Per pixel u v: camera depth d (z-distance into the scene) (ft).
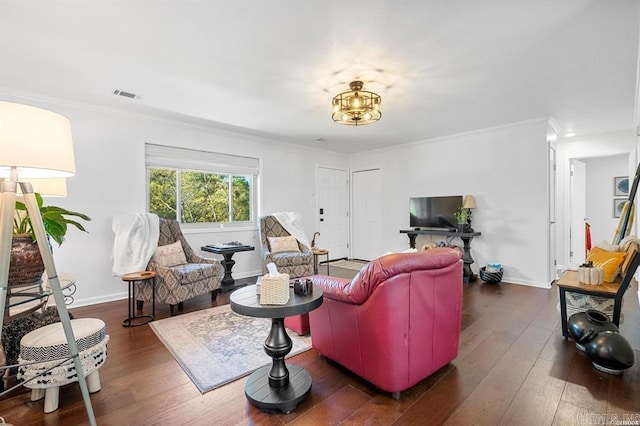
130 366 7.12
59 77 9.14
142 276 9.99
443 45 7.36
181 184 14.29
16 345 6.53
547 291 13.12
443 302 6.44
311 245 18.33
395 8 5.98
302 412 5.51
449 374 6.66
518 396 5.86
